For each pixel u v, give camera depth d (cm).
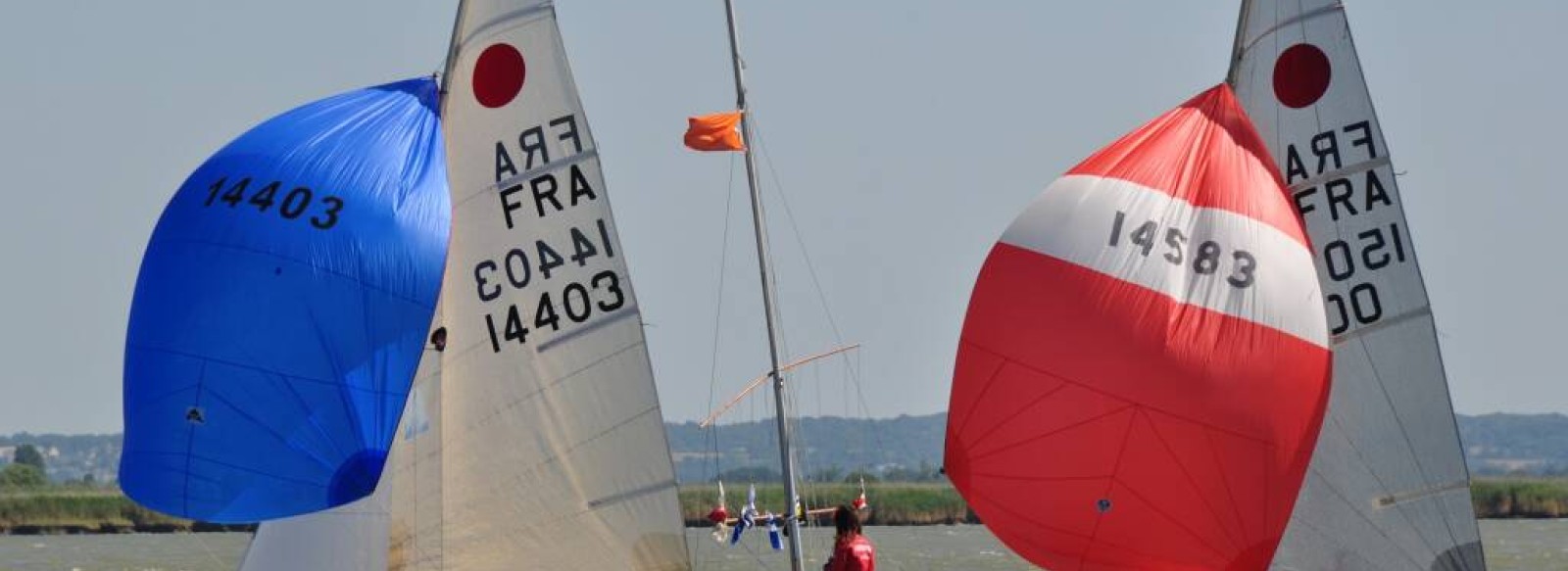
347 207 4922
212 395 4838
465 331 5103
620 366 5153
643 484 5147
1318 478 4953
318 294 4872
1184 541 4819
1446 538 4938
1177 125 4919
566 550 5147
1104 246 4806
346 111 5056
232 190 4906
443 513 5088
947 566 10556
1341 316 4959
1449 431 4956
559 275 5147
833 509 4922
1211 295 4772
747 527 5047
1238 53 5000
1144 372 4756
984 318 4884
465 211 5119
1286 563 4944
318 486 4872
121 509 14962
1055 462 4828
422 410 5066
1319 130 4981
